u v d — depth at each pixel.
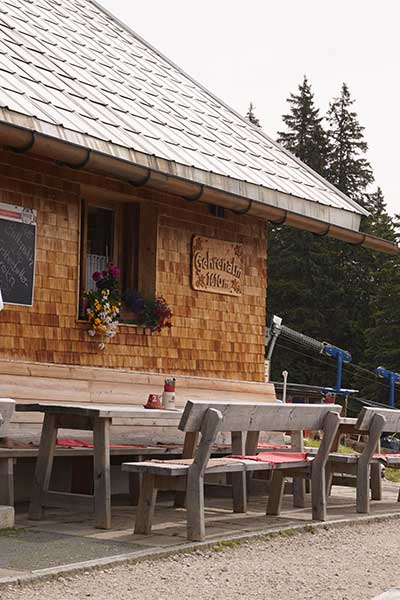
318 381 61.59
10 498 9.18
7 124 10.02
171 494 12.42
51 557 7.65
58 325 11.92
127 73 15.38
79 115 11.58
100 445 9.27
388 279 63.50
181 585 7.07
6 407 8.60
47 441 9.61
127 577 7.22
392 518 11.27
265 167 15.01
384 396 61.03
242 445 11.20
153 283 13.41
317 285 63.28
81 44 15.41
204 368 14.23
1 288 11.23
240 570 7.73
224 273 14.61
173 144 12.95
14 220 11.41
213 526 9.71
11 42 13.17
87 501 9.39
